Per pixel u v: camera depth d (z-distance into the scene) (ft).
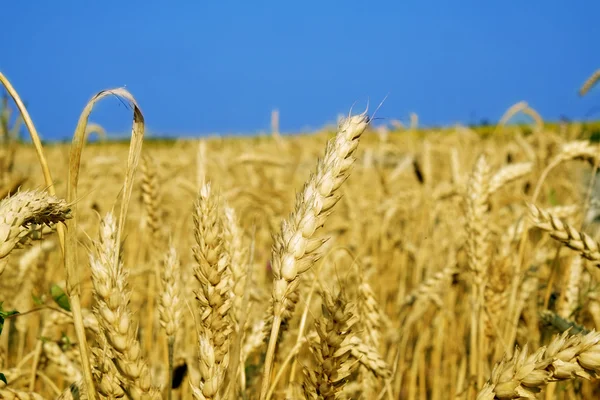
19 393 6.33
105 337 5.23
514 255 12.71
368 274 17.92
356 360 5.50
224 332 5.50
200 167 15.05
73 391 6.46
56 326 10.42
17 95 5.61
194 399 5.37
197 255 5.51
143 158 13.97
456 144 37.55
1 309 6.84
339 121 5.41
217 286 5.50
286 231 5.22
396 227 28.09
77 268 5.56
